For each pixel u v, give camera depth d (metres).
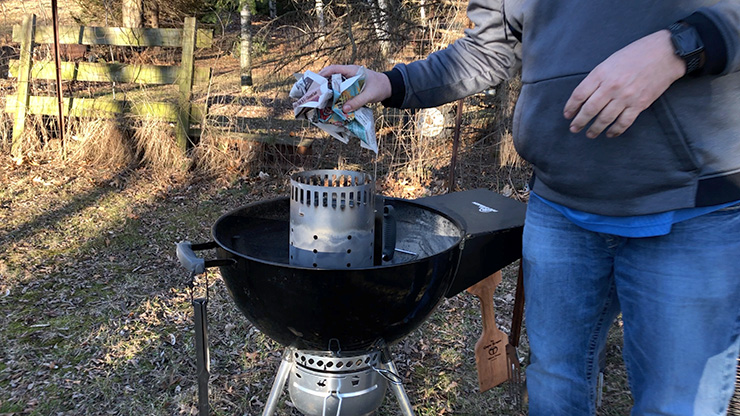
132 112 4.45
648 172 0.98
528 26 1.13
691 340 1.00
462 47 1.34
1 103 4.71
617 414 1.83
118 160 4.45
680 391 1.02
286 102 4.34
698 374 1.01
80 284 2.70
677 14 0.91
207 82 4.45
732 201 0.95
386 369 1.37
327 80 1.20
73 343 2.21
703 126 0.92
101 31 4.54
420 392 1.96
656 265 1.02
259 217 1.48
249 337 2.27
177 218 3.57
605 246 1.13
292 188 1.22
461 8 3.84
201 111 4.39
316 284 1.09
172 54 4.96
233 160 4.38
